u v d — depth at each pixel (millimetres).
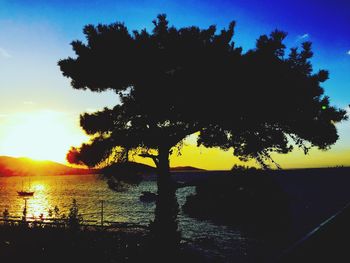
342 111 14711
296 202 74500
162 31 14609
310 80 14047
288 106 13625
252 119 14141
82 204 89000
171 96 13688
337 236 3418
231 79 13062
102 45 14352
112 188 15945
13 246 12492
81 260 11523
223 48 13969
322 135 14594
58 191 158375
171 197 15070
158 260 13203
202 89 13234
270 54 13547
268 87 13172
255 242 35188
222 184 15359
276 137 14820
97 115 15055
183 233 40781
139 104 14352
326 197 89125
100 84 15602
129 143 14750
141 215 62812
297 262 2742
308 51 14164
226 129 15047
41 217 17641
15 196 129625
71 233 13625
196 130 14875
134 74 14461
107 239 13297
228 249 31203
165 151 15273
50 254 11664
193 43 14133
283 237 37562
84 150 14836
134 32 15016
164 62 14328
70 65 15211
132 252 12602
